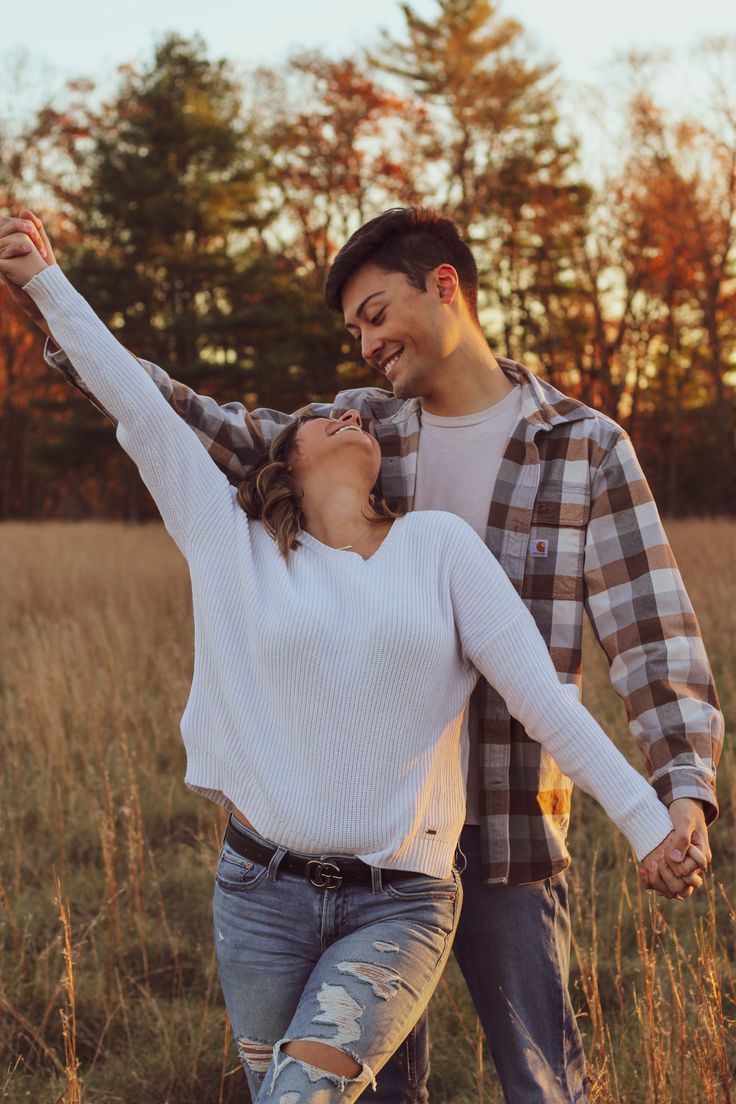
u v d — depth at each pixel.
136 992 2.94
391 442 2.06
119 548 12.22
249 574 1.72
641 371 30.02
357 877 1.62
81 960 3.01
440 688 1.66
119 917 3.14
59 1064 2.49
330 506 1.79
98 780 4.30
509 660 1.70
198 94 26.33
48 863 3.73
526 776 1.90
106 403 1.82
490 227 29.34
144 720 5.01
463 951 1.94
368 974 1.54
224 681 1.72
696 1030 2.07
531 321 29.91
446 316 1.94
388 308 1.92
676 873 1.64
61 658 5.81
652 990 2.14
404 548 1.72
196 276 25.72
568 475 1.94
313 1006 1.53
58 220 30.30
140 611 7.08
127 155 25.08
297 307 26.61
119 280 25.31
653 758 1.77
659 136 26.83
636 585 1.88
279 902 1.65
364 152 29.17
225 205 25.61
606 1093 2.04
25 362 31.39
